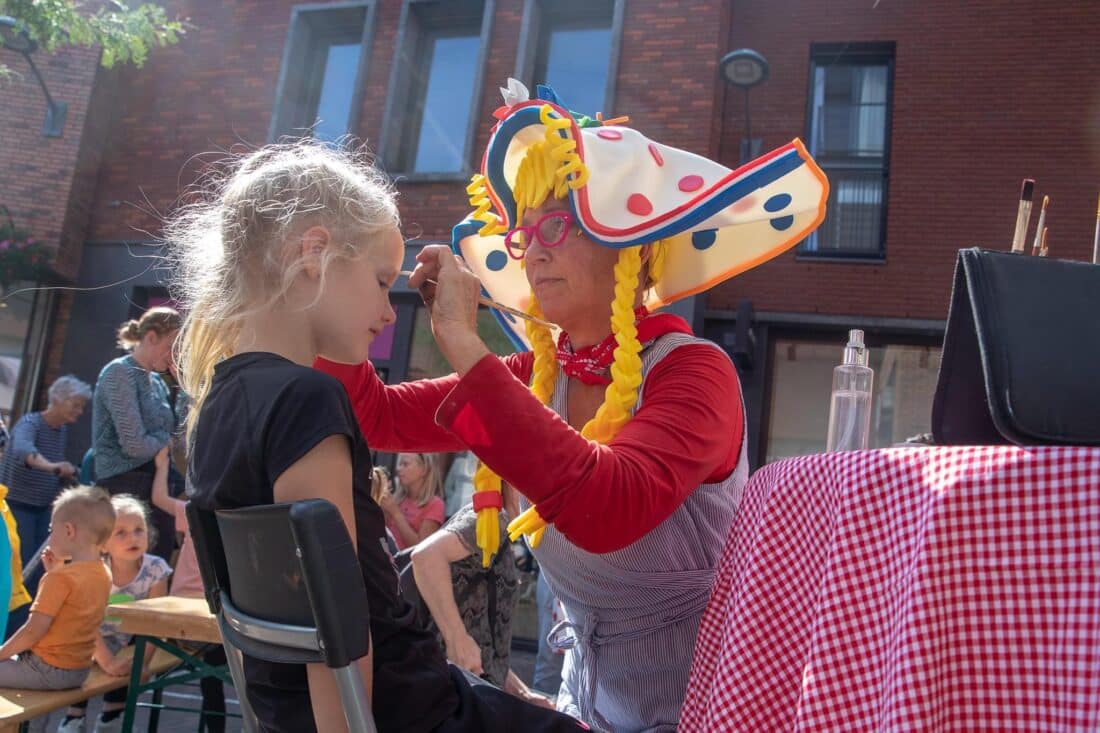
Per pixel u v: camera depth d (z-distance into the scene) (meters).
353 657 1.03
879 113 8.74
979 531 0.98
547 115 1.56
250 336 1.34
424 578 2.68
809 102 8.80
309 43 9.95
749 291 8.38
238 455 1.18
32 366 9.23
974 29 8.52
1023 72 8.38
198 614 3.40
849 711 1.06
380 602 1.26
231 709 4.90
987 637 0.96
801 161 1.48
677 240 1.85
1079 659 0.91
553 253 1.64
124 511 4.47
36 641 3.48
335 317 1.31
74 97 9.55
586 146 1.64
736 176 1.49
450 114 9.52
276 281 1.31
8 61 9.54
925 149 8.41
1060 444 1.05
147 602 3.68
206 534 1.28
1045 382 1.06
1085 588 0.92
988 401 1.08
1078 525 0.94
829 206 8.63
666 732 1.66
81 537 3.72
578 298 1.66
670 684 1.68
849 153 8.71
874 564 1.09
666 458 1.37
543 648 4.30
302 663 1.12
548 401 1.75
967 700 0.97
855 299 8.24
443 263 1.40
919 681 0.95
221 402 1.25
